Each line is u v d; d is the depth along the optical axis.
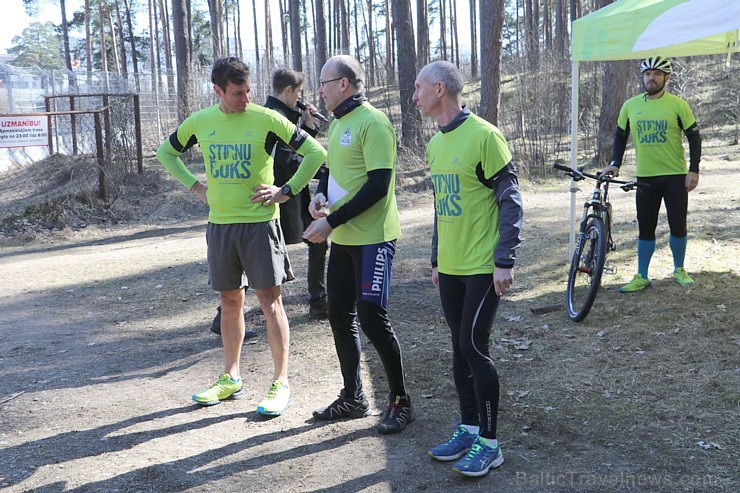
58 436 3.78
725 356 4.36
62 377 4.81
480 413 3.10
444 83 3.02
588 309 5.18
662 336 4.80
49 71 21.16
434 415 3.81
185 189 15.12
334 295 3.65
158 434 3.74
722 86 22.86
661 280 6.17
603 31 6.09
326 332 5.40
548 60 18.02
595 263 5.27
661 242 7.71
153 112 22.16
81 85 21.41
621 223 9.25
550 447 3.35
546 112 16.53
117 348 5.46
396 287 6.71
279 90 5.15
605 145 16.20
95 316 6.47
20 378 4.82
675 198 5.80
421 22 28.41
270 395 3.97
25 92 20.94
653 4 5.51
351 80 3.44
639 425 3.53
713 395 3.82
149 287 7.52
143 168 16.30
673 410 3.68
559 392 4.02
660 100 5.69
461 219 3.05
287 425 3.78
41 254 10.59
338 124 3.52
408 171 15.76
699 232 8.16
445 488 3.00
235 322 4.19
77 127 19.42
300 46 25.33
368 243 3.45
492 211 3.03
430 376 4.41
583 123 19.47
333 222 3.29
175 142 4.02
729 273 6.23
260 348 5.18
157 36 50.38
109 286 7.70
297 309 6.04
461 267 3.08
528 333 5.14
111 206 13.70
